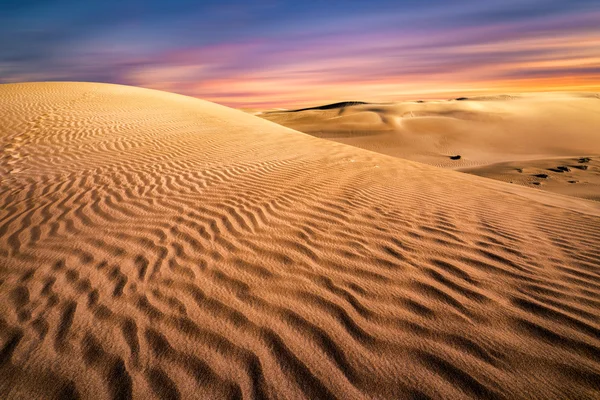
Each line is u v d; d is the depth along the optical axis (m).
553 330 1.97
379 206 4.40
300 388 1.63
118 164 6.70
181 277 2.63
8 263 2.90
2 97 13.09
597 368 1.69
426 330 1.99
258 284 2.52
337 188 5.26
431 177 6.55
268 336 1.96
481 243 3.26
